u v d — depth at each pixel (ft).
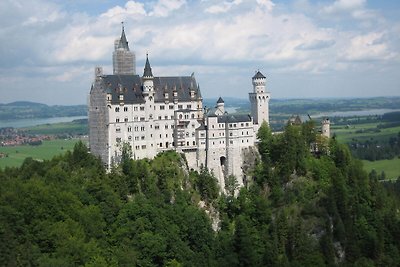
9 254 640.99
